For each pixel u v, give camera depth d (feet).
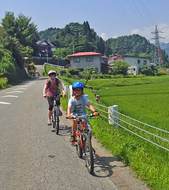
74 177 26.40
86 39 501.15
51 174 27.25
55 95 45.78
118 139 35.40
